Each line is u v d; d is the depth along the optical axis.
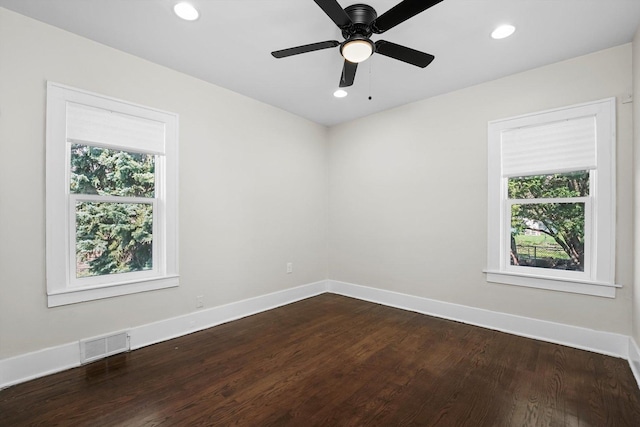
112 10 2.04
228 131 3.33
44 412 1.76
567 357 2.44
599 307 2.52
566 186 2.75
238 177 3.43
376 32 1.95
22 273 2.11
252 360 2.41
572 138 2.66
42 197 2.18
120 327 2.55
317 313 3.56
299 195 4.15
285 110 3.95
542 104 2.79
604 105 2.49
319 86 3.24
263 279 3.70
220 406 1.83
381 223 3.96
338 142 4.46
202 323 3.09
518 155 2.94
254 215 3.60
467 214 3.25
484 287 3.13
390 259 3.88
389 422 1.70
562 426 1.67
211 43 2.44
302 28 2.24
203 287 3.11
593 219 2.60
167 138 2.84
